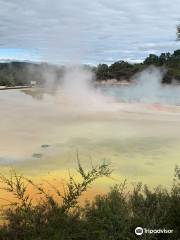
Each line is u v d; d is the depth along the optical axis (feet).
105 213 14.70
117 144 40.65
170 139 43.47
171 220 15.74
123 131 48.42
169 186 26.73
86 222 13.83
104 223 14.40
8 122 54.60
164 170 30.99
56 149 38.14
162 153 36.76
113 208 15.07
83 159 34.40
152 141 42.27
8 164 32.35
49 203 14.20
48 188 24.91
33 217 13.24
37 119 58.75
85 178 14.97
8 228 13.29
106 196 17.56
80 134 46.21
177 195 17.25
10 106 78.28
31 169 30.94
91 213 15.02
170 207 16.12
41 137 44.24
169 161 33.86
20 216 13.47
